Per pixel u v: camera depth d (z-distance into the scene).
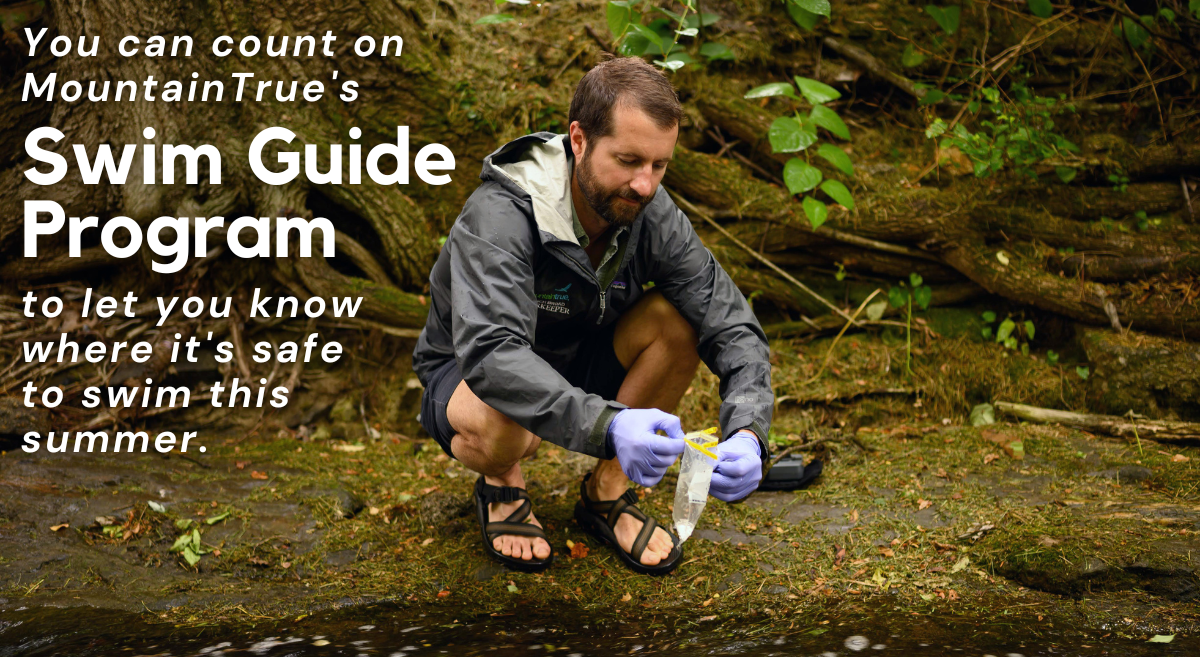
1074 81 4.48
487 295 2.04
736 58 4.45
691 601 2.37
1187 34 4.34
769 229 4.16
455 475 3.35
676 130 2.01
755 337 2.30
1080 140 4.32
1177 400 3.50
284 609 2.39
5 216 4.06
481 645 2.09
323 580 2.58
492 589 2.47
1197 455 3.17
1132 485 2.97
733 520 2.83
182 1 3.93
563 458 3.39
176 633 2.22
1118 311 3.75
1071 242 3.95
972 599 2.31
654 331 2.46
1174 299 3.70
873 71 4.50
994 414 3.69
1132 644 1.99
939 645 2.00
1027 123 3.95
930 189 4.10
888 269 4.16
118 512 2.92
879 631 2.10
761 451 2.04
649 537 2.56
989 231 4.00
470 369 2.00
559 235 2.16
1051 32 4.31
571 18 4.47
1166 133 4.20
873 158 4.38
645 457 1.78
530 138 2.27
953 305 4.14
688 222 2.41
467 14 4.38
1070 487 2.97
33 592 2.48
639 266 2.39
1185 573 2.26
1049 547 2.42
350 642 2.13
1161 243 3.85
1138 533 2.48
